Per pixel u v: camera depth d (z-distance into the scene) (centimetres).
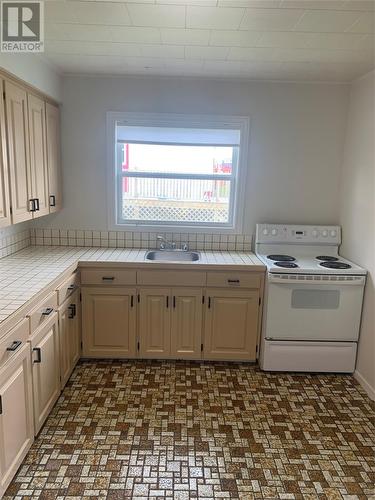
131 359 311
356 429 232
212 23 198
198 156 337
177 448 211
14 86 229
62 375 252
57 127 313
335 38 216
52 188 302
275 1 171
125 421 232
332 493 183
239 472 195
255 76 305
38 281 224
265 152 330
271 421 238
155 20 195
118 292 294
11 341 171
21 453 188
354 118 311
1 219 218
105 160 329
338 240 334
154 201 345
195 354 307
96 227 340
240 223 342
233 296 296
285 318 288
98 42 230
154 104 320
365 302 284
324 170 334
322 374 298
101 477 188
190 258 337
